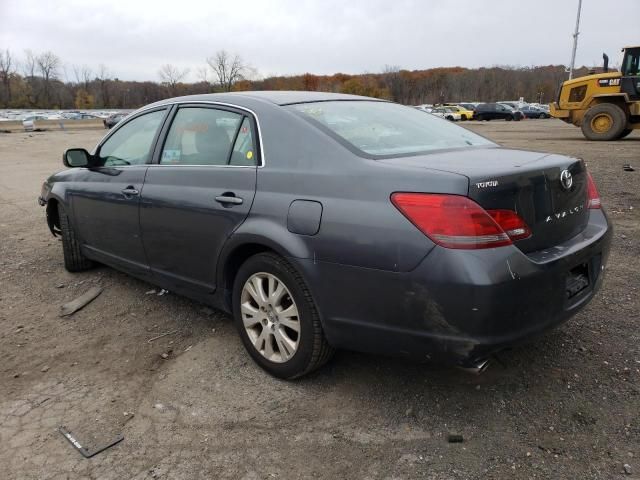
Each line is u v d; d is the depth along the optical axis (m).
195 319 4.03
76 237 4.85
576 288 2.82
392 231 2.48
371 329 2.63
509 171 2.50
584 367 3.13
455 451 2.52
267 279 3.09
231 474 2.43
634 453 2.44
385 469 2.42
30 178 12.30
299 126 3.04
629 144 15.55
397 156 2.84
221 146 3.42
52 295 4.59
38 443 2.67
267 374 3.21
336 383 3.10
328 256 2.69
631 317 3.71
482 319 2.33
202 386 3.13
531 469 2.38
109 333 3.86
